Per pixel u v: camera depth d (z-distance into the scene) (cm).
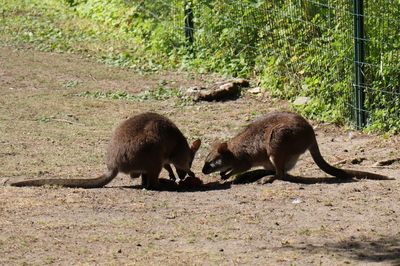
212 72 2527
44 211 1403
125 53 2722
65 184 1546
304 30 2267
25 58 2731
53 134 1962
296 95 2241
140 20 2975
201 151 1844
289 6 2334
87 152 1817
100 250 1223
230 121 2095
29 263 1173
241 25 2508
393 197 1463
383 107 1988
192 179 1576
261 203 1445
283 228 1311
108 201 1460
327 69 2145
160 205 1440
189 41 2688
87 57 2753
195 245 1241
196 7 2670
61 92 2353
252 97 2295
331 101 2111
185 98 2297
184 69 2581
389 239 1256
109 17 3180
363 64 1989
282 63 2306
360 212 1384
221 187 1572
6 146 1847
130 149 1524
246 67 2464
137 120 1557
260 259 1180
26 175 1642
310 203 1436
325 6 2183
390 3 2023
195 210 1409
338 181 1577
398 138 1889
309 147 1592
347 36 2064
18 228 1318
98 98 2306
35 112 2159
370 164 1722
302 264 1161
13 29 3159
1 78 2486
